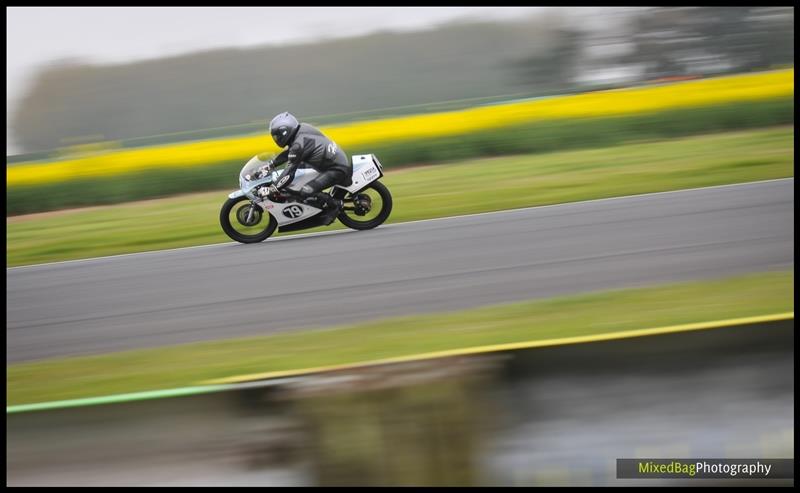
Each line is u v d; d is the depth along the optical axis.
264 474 12.84
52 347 21.41
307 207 29.97
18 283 30.22
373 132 55.75
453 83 91.69
